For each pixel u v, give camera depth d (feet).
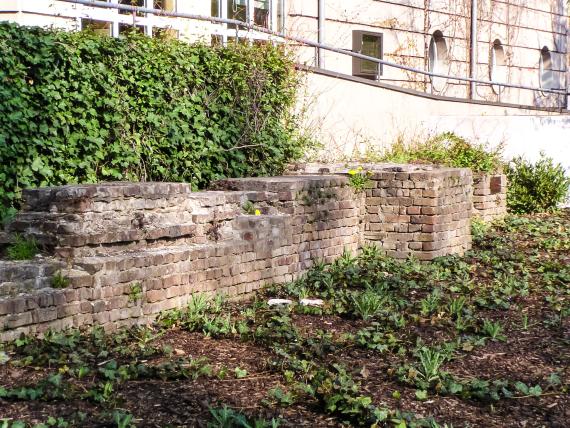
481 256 38.63
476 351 23.93
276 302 28.91
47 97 30.73
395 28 66.69
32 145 30.42
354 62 62.28
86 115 32.55
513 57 83.61
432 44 73.51
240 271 29.58
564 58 93.50
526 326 26.78
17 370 20.26
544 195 55.52
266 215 32.12
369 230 37.35
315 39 58.03
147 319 25.44
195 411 18.21
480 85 78.02
